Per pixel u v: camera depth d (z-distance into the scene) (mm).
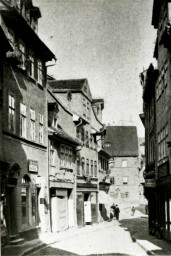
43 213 29141
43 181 27609
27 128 26547
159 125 27750
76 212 38875
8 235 22172
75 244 25234
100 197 49469
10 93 23344
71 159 38094
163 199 25922
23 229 24922
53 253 20594
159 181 26609
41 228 29016
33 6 29844
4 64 22406
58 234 31156
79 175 41531
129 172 89688
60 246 24109
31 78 27578
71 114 39844
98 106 54188
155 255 18688
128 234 33125
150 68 28422
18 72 24922
